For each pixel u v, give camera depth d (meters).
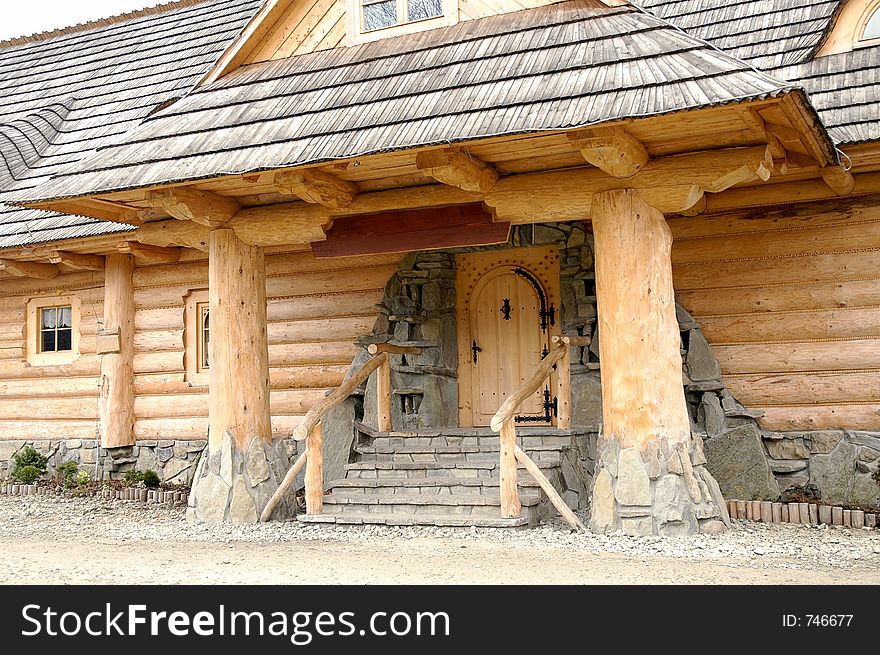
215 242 10.23
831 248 10.11
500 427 8.84
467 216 9.48
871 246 9.98
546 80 8.39
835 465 9.95
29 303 14.35
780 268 10.30
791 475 10.16
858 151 9.20
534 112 7.96
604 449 8.66
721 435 10.26
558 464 9.68
